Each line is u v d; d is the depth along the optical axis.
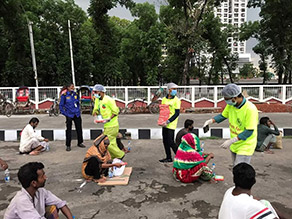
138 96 16.00
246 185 2.18
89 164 4.93
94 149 5.00
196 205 4.04
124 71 37.84
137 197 4.34
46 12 27.78
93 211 3.90
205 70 36.97
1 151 7.35
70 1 30.56
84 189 4.69
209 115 13.82
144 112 15.30
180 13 25.53
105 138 5.07
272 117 12.36
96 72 34.06
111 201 4.22
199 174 4.80
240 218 2.01
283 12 23.00
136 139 8.66
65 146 7.82
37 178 2.64
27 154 6.96
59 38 27.88
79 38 28.97
